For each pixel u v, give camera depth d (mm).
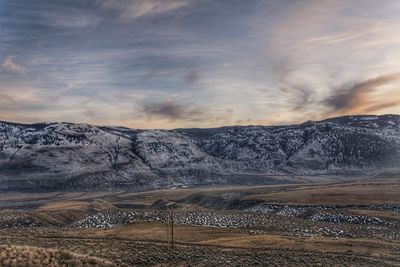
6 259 43531
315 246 85188
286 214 154250
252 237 98188
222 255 71938
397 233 109312
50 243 82688
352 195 183500
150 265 62031
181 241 92375
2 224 131875
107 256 66438
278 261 66812
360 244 88438
